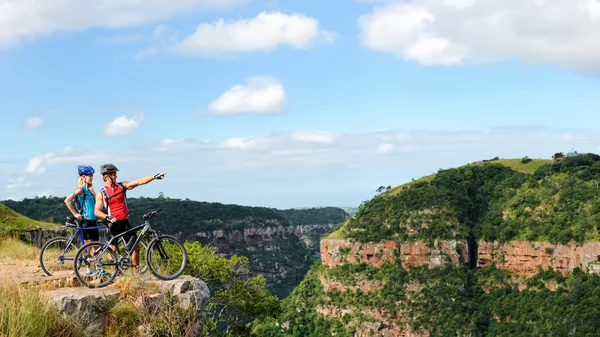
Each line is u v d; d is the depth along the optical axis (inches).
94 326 412.8
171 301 443.2
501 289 4249.5
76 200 502.9
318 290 5118.1
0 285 413.1
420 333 4195.4
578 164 4660.4
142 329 420.2
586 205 4072.3
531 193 4594.0
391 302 4434.1
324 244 5167.3
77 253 449.7
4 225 926.4
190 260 1184.8
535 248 4131.4
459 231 4608.8
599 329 3378.4
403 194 5118.1
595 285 3629.4
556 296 3843.5
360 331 4461.1
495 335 3917.3
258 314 1298.0
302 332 4749.0
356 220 5167.3
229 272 1284.4
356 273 4810.5
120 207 465.7
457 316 4109.3
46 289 436.5
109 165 467.8
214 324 1025.5
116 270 456.8
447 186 5073.8
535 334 3673.7
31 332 367.9
